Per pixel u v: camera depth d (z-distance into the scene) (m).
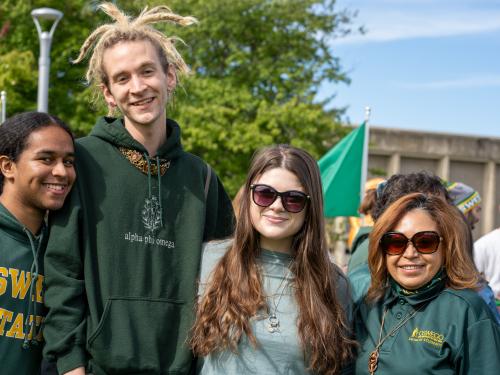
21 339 3.08
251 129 15.02
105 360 3.06
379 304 3.28
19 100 14.98
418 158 24.62
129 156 3.26
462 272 3.12
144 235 3.21
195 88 15.42
